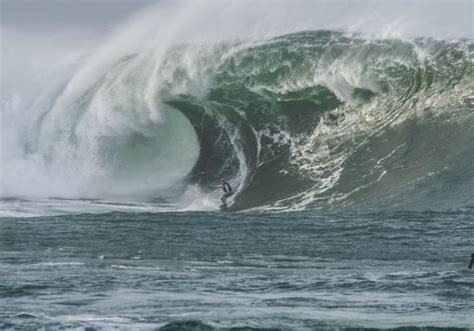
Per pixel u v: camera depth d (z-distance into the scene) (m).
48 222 116.50
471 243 99.69
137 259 87.94
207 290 69.00
